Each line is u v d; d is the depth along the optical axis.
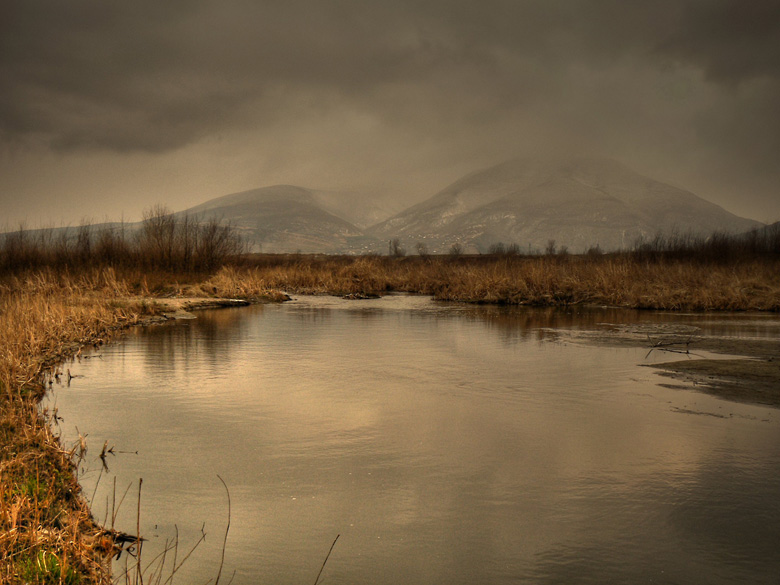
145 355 11.27
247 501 4.83
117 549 4.03
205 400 7.89
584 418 6.98
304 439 6.31
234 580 3.70
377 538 4.24
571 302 22.95
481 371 9.73
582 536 4.26
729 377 9.09
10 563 3.54
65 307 14.91
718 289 21.70
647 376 9.25
